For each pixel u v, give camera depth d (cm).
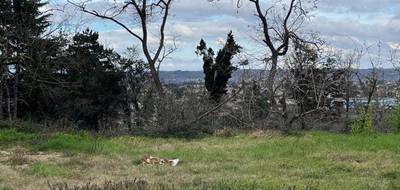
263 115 2244
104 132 1861
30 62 2883
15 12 2873
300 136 1750
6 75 2941
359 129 1955
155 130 1866
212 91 3291
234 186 823
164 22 2944
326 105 2564
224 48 3175
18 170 1091
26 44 2806
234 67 2528
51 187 873
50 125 1906
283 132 1856
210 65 3431
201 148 1481
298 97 2347
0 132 1580
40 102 3416
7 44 2742
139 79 4150
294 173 1062
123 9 2891
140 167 1161
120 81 4078
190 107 2133
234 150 1429
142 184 781
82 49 3878
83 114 3772
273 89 2294
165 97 2238
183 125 1870
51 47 2964
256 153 1360
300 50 2611
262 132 1834
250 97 2228
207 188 786
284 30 2759
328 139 1633
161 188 764
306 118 2353
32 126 1761
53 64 3108
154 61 2894
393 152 1369
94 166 1169
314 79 2439
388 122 2109
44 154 1348
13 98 3297
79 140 1564
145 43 2894
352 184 931
